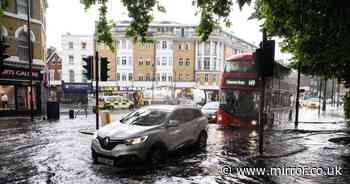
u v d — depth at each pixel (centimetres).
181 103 4178
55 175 706
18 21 2158
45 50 3141
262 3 910
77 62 5772
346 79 1683
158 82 5747
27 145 1062
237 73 1631
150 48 5762
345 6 670
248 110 1593
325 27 798
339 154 1012
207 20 903
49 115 2006
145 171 744
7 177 692
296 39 1043
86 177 691
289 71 2119
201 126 1062
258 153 985
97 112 1334
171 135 859
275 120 1755
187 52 5819
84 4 827
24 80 2206
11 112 2145
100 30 846
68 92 4141
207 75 5791
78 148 1013
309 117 2881
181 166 806
